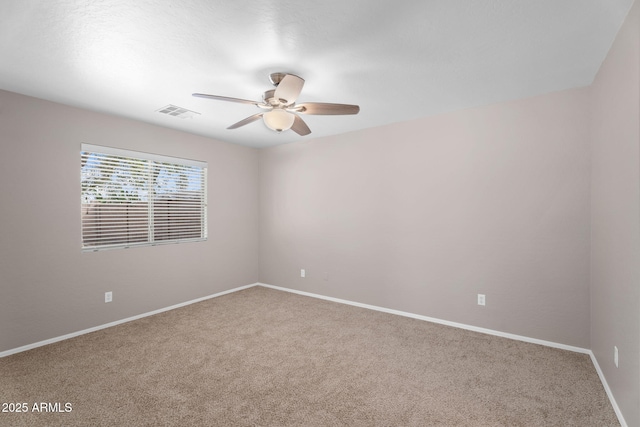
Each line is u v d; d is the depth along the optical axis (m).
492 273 3.00
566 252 2.65
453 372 2.31
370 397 2.01
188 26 1.71
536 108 2.76
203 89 2.59
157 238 3.72
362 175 3.86
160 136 3.70
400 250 3.57
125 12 1.59
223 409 1.88
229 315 3.58
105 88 2.57
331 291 4.18
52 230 2.86
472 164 3.08
